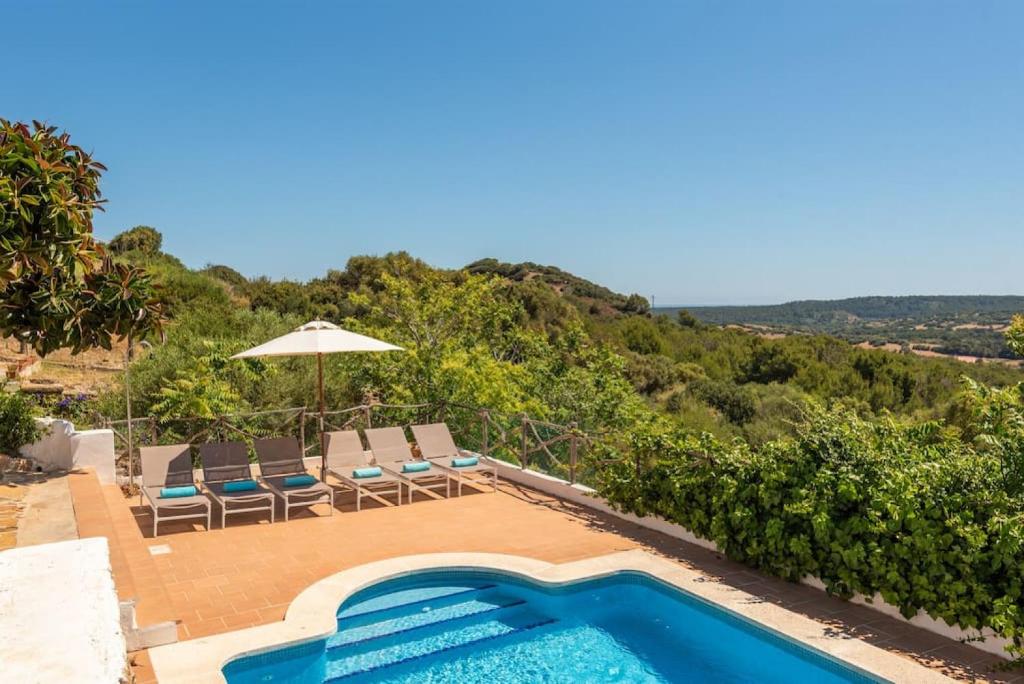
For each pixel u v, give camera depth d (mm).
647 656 5516
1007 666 4652
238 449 8898
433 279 16938
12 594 1397
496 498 9281
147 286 7711
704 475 7078
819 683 4953
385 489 9656
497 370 14297
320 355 9953
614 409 16734
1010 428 5109
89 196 7539
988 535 4871
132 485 9133
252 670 5000
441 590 6508
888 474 5582
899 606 5379
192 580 6344
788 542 6148
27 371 17938
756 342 41812
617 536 7672
